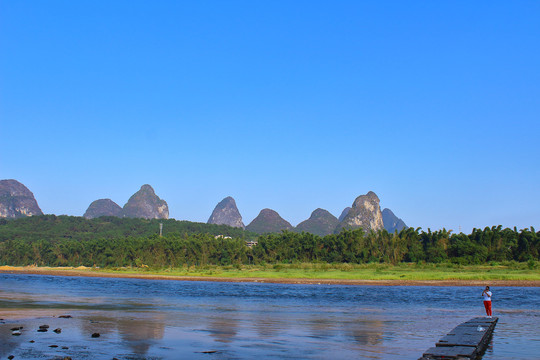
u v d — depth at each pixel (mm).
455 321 32125
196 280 108000
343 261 161375
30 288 66500
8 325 26250
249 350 20406
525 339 24609
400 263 143375
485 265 133750
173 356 18984
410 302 49312
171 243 179125
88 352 19406
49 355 18609
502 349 21656
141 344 21422
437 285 85438
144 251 179875
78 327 26094
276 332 25734
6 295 50531
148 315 33031
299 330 26656
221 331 25719
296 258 169500
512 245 144375
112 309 37031
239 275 115500
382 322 31062
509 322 32062
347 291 68125
